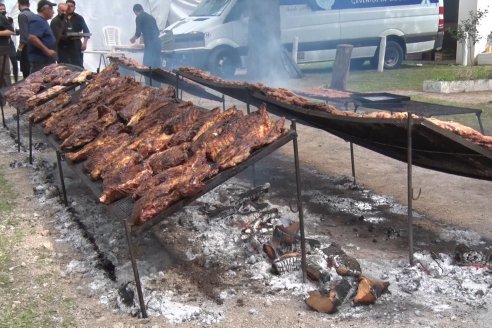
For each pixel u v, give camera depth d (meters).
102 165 4.53
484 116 8.84
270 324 3.69
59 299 4.09
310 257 4.25
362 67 16.58
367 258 4.42
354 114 4.59
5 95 8.62
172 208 3.75
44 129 6.17
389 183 6.16
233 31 13.95
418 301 3.84
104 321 3.82
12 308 3.98
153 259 4.57
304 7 14.28
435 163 4.60
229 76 14.22
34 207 5.82
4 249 4.84
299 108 4.97
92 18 16.92
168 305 3.89
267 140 3.87
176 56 13.52
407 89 12.05
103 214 5.54
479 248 4.55
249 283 4.16
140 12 12.68
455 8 19.17
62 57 11.18
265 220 4.98
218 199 5.66
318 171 6.69
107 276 4.35
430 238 4.76
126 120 5.34
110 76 7.11
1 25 11.30
